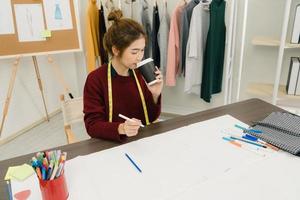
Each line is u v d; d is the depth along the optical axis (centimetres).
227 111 134
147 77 113
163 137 109
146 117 133
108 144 106
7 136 270
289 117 120
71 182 84
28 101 291
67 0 247
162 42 254
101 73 124
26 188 82
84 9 282
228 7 246
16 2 230
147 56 259
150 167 90
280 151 99
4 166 94
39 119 308
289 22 234
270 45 232
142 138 109
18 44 238
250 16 249
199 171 88
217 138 108
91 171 89
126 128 103
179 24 246
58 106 336
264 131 110
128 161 94
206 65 244
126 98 126
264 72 262
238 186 80
